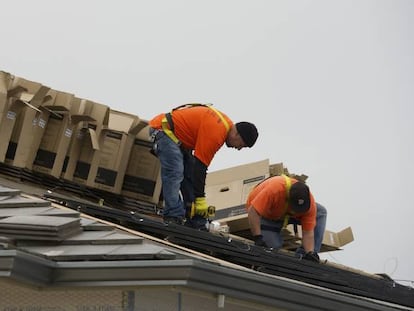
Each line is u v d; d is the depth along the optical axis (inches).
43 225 262.5
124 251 253.4
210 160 472.7
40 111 498.3
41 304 252.1
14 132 488.4
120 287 245.9
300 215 507.5
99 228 289.7
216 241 417.4
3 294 250.7
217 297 262.5
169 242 390.3
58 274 243.1
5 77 479.5
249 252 411.5
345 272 460.4
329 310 296.2
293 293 282.2
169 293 268.4
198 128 479.2
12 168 488.7
